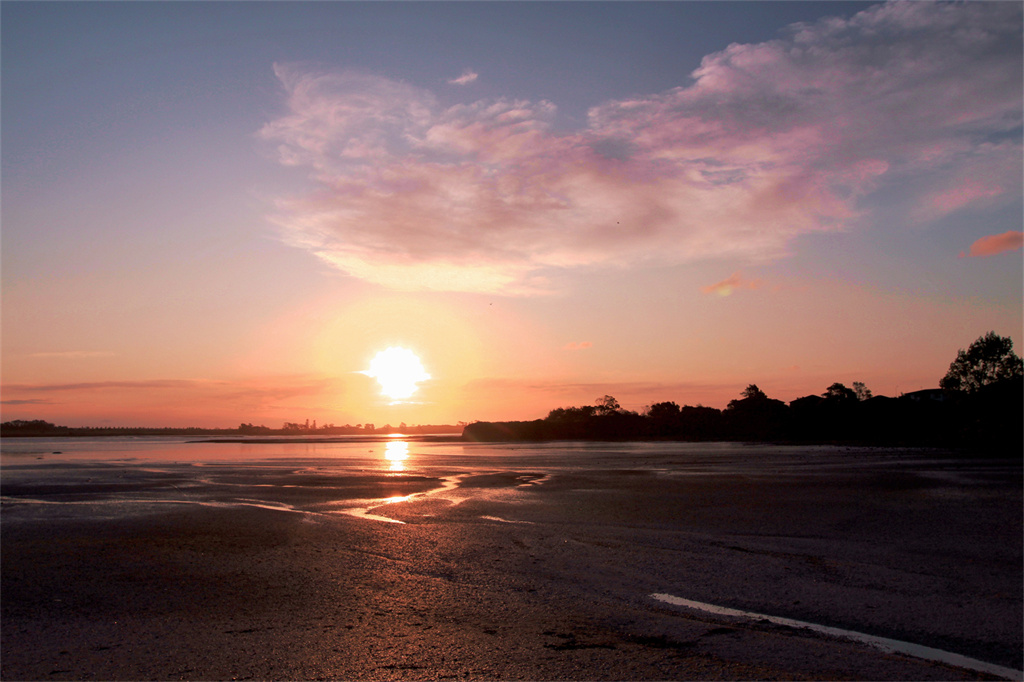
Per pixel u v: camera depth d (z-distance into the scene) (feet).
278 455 266.98
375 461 210.59
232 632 33.42
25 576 46.11
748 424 445.37
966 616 35.06
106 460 228.63
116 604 38.83
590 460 201.67
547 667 28.25
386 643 31.60
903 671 27.50
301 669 28.19
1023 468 139.54
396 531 65.31
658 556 51.88
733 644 31.14
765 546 55.42
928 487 101.09
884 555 51.01
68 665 28.76
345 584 43.55
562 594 40.73
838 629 33.27
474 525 69.15
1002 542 55.72
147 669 28.22
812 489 100.48
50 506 88.33
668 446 336.90
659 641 31.68
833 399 411.13
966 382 296.30
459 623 34.86
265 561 50.96
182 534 64.03
